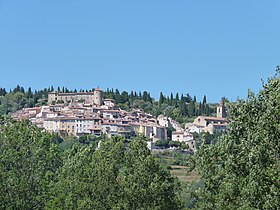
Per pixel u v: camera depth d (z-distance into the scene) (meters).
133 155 85.06
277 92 50.09
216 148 69.06
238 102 58.00
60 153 102.88
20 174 94.12
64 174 90.12
